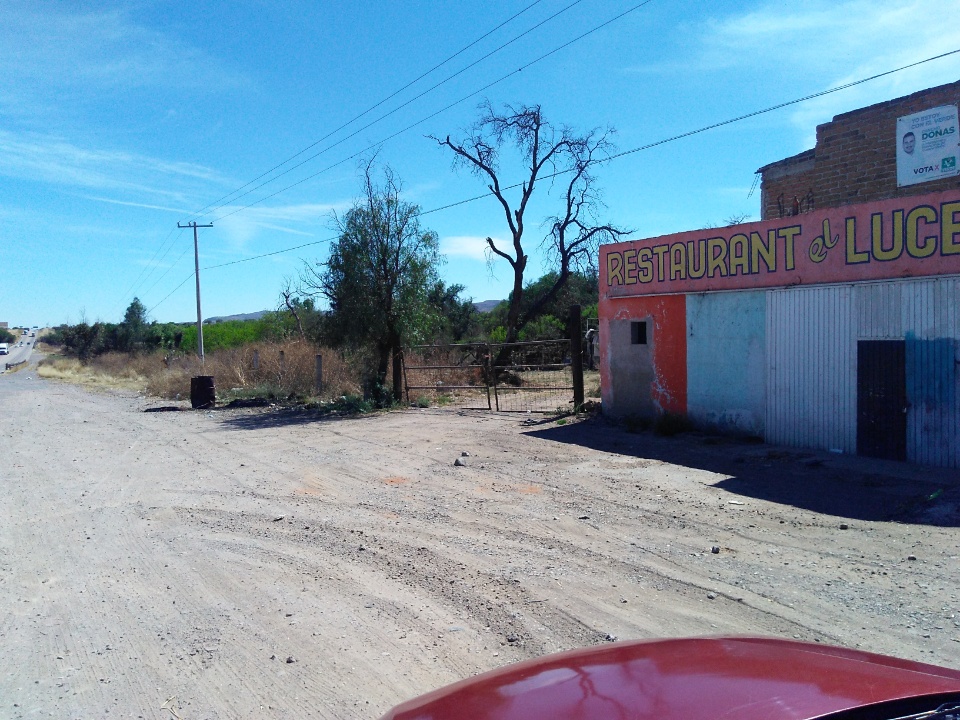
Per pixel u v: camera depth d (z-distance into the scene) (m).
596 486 9.19
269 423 17.64
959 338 9.02
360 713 3.95
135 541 7.61
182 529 8.02
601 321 14.96
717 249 12.26
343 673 4.45
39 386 38.31
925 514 7.38
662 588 5.66
